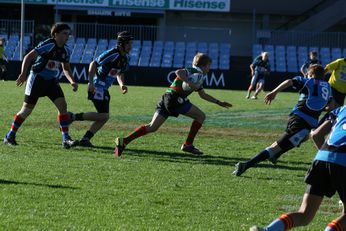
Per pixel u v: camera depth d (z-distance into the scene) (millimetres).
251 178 28547
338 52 112188
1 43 98750
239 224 20719
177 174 28578
